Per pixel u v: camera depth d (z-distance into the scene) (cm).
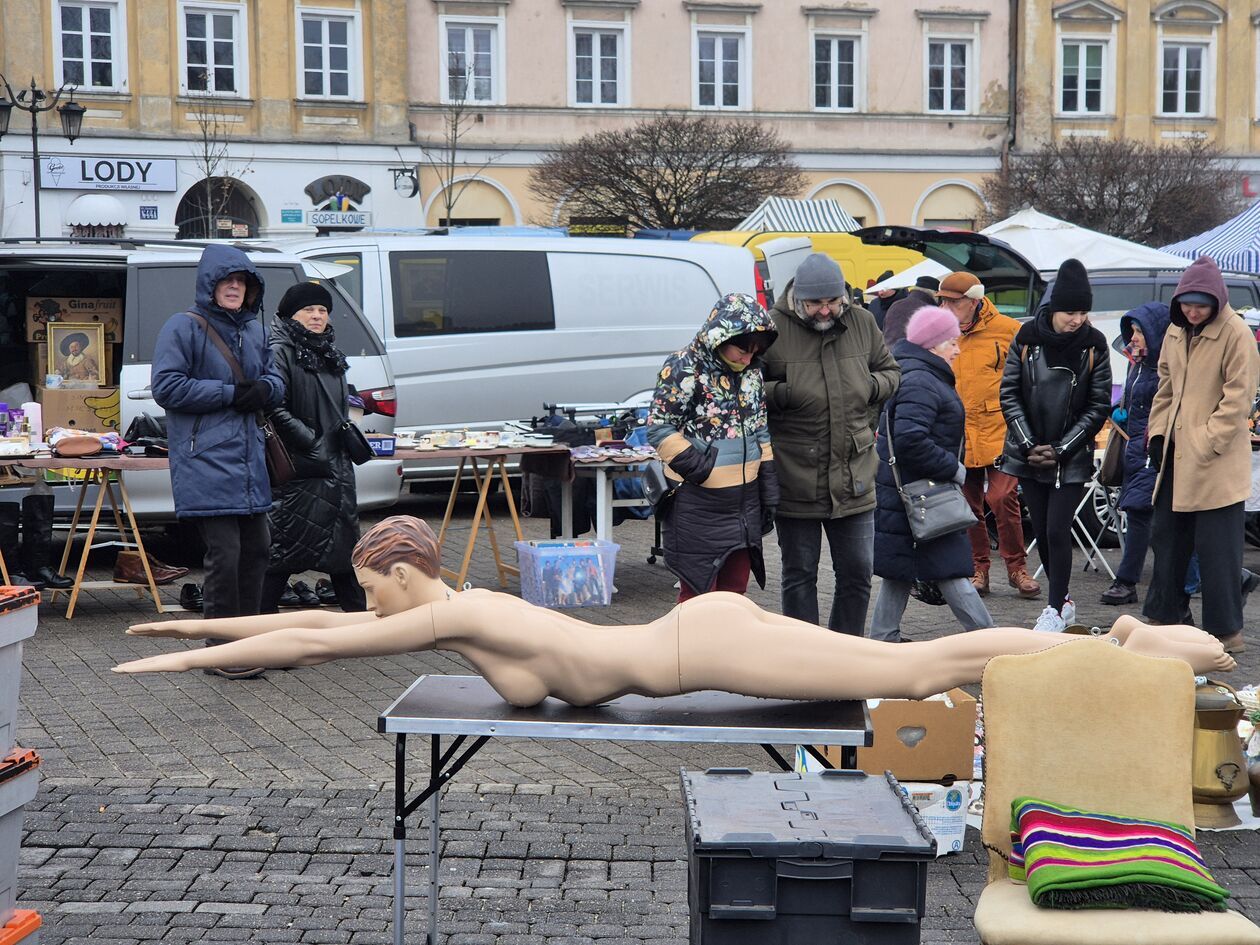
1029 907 327
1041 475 829
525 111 3538
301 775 571
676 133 3259
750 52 3691
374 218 3412
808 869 307
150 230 3191
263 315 1042
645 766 590
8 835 358
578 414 1083
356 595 811
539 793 552
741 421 640
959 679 375
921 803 491
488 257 1276
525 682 376
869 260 1859
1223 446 728
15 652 364
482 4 3488
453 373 1254
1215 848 500
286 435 757
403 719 364
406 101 3422
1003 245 1616
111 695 690
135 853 488
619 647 375
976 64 3853
